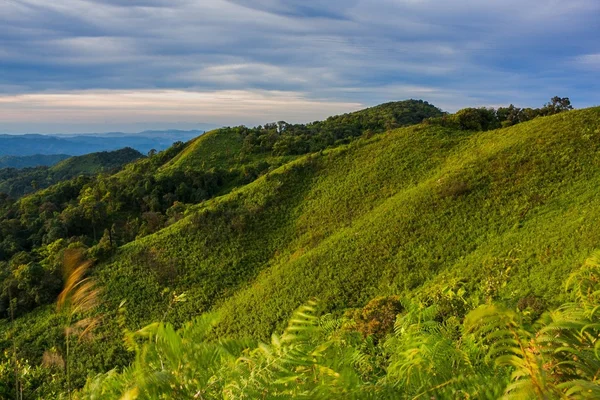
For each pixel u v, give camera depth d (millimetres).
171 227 53375
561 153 37969
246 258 47375
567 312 2221
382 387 2350
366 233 39406
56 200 78375
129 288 44062
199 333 2373
